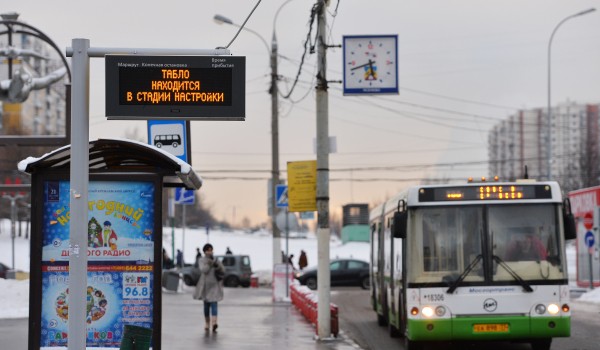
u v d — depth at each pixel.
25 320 28.66
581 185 110.94
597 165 113.00
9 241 108.88
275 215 45.25
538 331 19.69
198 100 12.78
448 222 20.16
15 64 32.03
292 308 37.16
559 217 20.14
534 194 20.20
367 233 110.38
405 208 20.78
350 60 25.00
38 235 15.26
